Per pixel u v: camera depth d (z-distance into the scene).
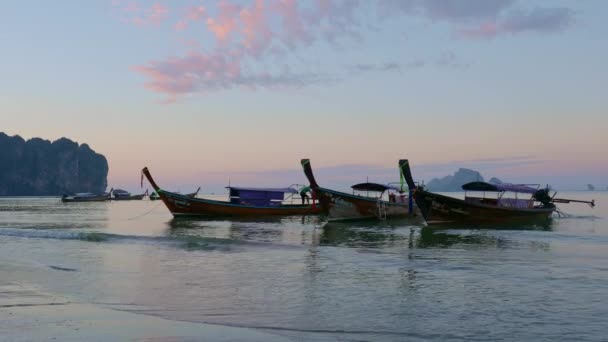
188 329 8.91
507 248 21.20
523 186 38.16
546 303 11.00
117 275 14.81
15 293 12.16
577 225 34.59
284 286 13.07
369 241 24.52
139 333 8.59
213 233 29.67
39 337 8.22
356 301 11.29
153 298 11.62
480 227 32.47
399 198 41.72
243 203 45.38
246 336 8.52
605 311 10.27
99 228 34.28
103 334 8.47
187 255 19.45
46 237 26.72
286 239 25.78
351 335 8.67
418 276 14.48
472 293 12.09
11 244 23.62
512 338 8.52
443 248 21.34
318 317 9.88
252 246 22.38
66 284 13.37
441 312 10.25
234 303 11.10
